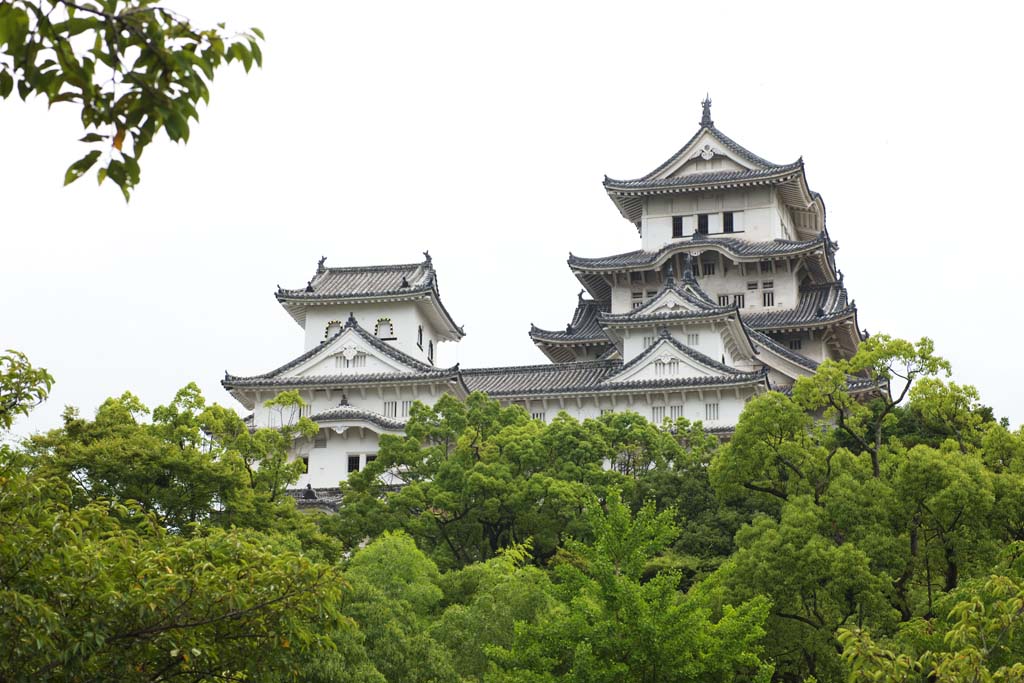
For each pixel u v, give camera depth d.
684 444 97.56
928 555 59.53
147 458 65.81
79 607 27.23
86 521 28.80
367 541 76.88
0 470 29.52
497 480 76.88
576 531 76.31
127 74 15.41
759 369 118.75
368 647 50.28
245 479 69.31
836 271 143.25
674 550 75.62
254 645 28.39
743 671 50.62
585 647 42.97
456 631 54.44
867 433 81.50
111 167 15.78
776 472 69.19
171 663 28.64
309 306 120.06
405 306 119.12
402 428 105.62
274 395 112.06
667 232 140.75
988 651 33.84
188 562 28.97
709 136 140.88
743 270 133.38
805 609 57.81
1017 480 59.59
